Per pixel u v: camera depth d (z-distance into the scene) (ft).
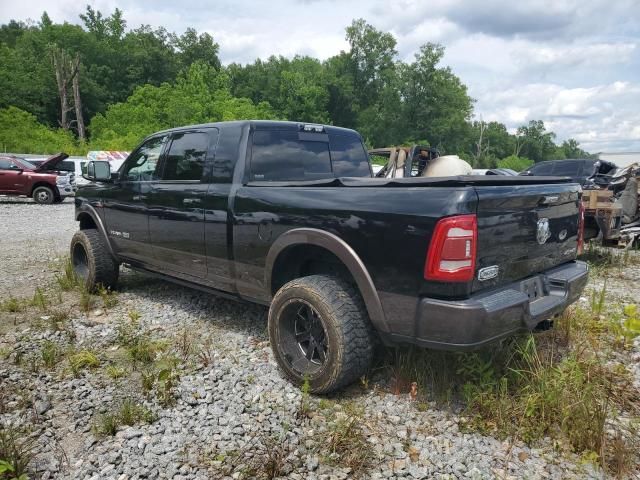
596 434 8.86
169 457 8.67
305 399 10.21
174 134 15.30
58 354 13.01
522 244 10.09
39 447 8.99
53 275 21.97
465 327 8.68
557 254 11.55
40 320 15.70
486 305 8.77
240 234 12.48
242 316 15.88
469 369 10.93
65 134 155.94
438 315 8.88
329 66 270.26
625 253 26.89
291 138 14.07
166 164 15.30
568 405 9.43
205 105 198.49
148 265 16.58
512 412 9.73
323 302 10.23
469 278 8.80
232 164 13.03
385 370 11.78
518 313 9.34
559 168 44.09
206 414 10.05
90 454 8.79
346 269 11.27
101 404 10.50
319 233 10.54
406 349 11.73
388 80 254.88
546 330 11.42
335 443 8.89
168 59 274.57
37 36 256.32
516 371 10.26
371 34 257.55
